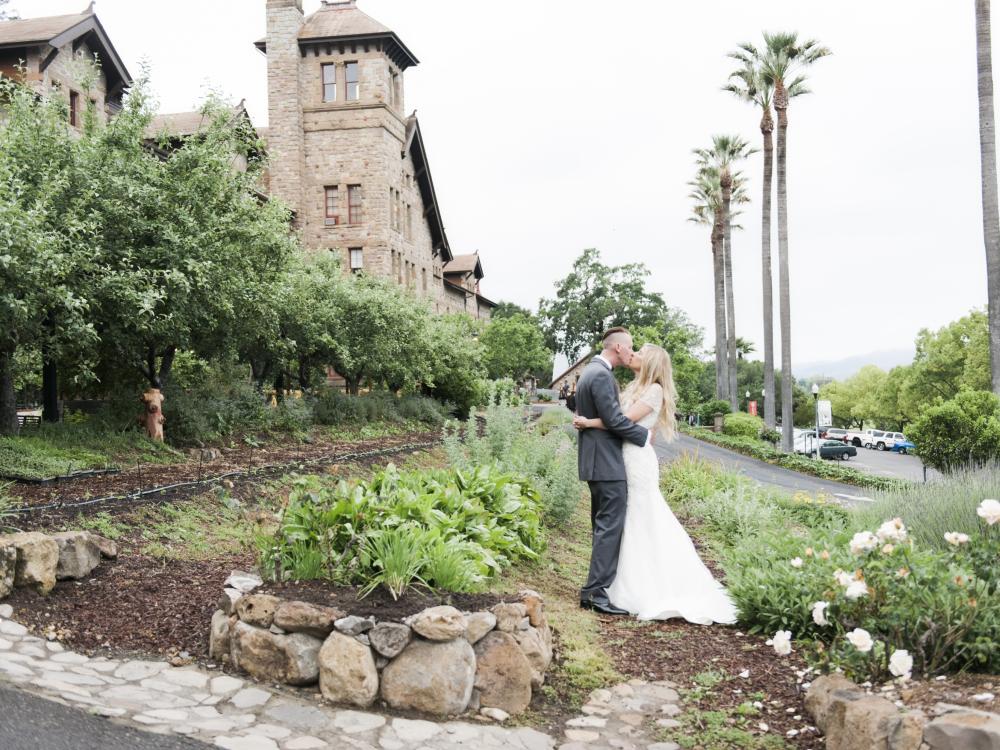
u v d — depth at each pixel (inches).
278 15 1558.8
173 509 303.3
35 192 435.2
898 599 174.1
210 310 533.0
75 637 188.2
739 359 4111.7
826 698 157.8
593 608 250.1
